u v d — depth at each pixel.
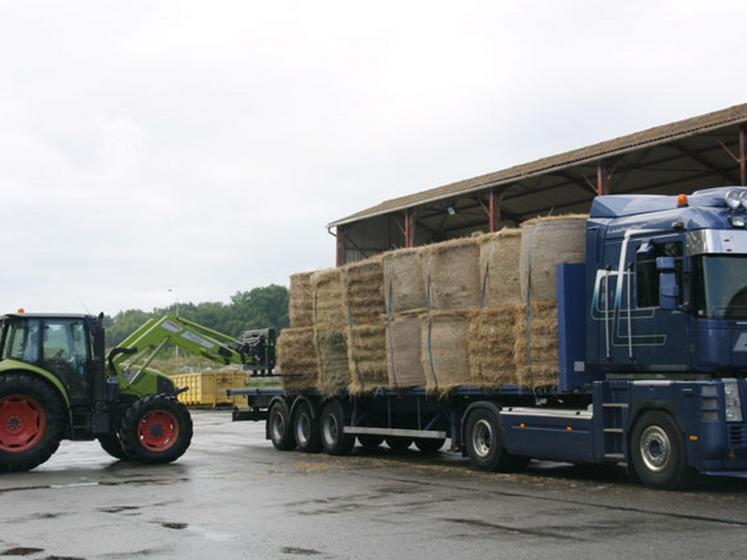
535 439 12.14
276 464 14.73
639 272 11.07
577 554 6.94
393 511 9.27
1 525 8.80
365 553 7.16
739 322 10.29
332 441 16.62
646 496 10.07
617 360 11.28
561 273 11.75
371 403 16.27
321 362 16.38
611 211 11.67
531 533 7.86
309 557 7.05
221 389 40.62
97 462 15.89
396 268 14.48
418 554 7.07
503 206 36.03
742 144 21.70
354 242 39.16
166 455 15.10
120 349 16.06
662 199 11.27
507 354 12.51
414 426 15.59
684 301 10.43
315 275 16.44
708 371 10.34
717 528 7.95
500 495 10.41
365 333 15.15
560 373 11.68
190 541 7.80
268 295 101.38
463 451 13.83
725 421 10.04
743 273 10.39
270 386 19.02
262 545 7.57
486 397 13.42
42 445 14.09
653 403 10.58
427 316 13.74
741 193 10.55
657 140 23.06
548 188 33.06
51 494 11.19
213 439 21.27
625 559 6.73
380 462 14.98
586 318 11.73
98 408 14.83
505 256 12.56
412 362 14.35
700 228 10.38
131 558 7.12
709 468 10.03
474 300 13.27
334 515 9.09
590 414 11.41
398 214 37.00
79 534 8.23
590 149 28.83
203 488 11.55
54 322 14.88
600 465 13.88
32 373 14.47
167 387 16.31
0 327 15.01
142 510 9.68
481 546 7.32
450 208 32.62
